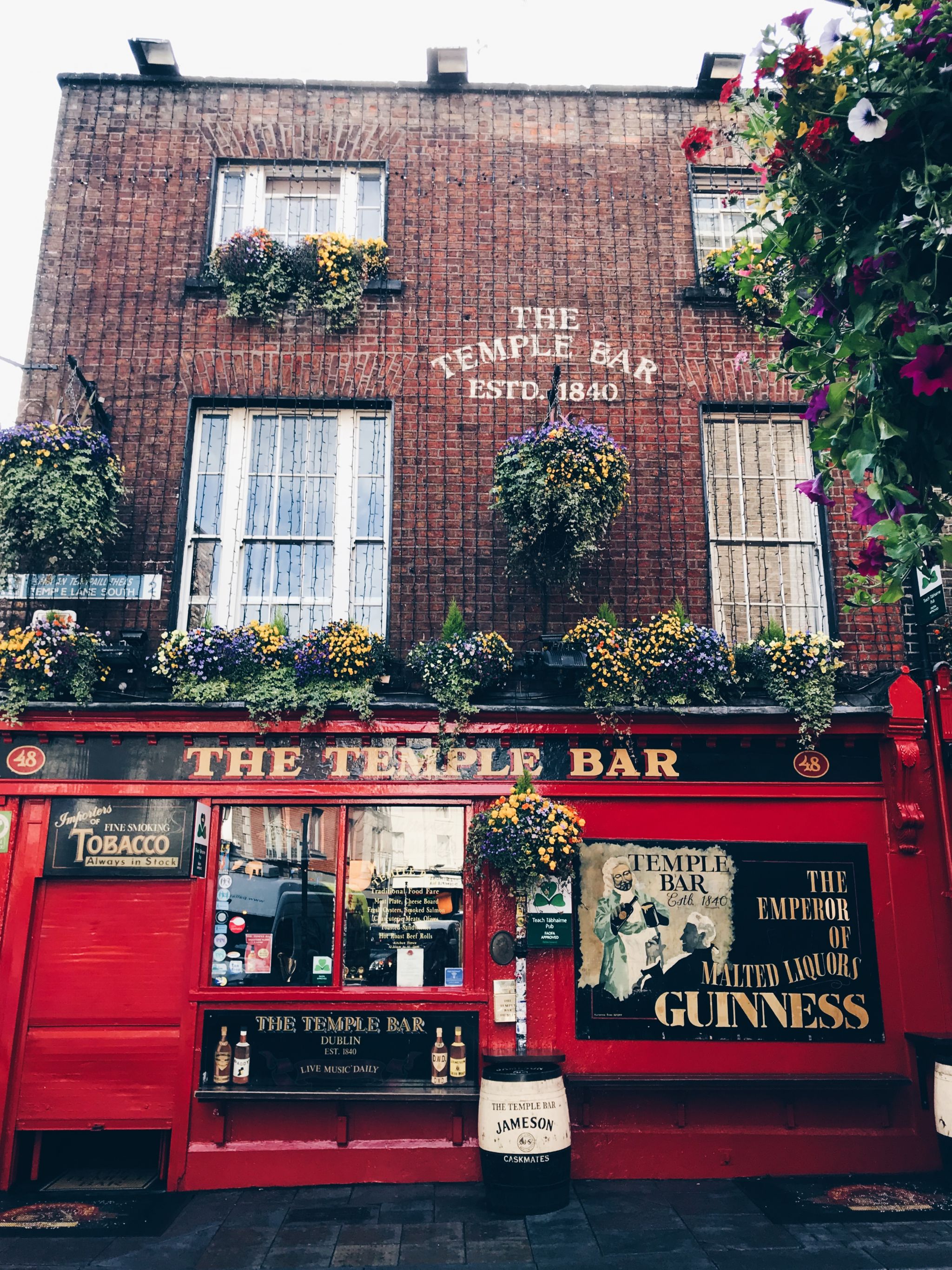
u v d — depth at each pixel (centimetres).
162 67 916
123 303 861
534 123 923
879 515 413
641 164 918
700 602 825
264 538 836
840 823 766
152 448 833
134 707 734
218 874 743
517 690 779
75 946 730
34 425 791
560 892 736
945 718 776
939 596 774
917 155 401
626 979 736
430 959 740
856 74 406
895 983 744
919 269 409
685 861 756
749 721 758
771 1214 634
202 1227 620
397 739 760
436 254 884
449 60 920
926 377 368
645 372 868
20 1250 585
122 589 795
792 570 852
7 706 728
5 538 760
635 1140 711
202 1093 686
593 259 891
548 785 756
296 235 909
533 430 795
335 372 855
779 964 743
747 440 874
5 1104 700
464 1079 712
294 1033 717
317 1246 588
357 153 910
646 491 844
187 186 895
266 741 755
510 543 799
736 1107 723
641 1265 555
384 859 752
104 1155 762
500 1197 639
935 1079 705
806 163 422
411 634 805
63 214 878
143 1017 720
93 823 741
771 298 848
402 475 837
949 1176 683
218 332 859
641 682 751
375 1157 700
